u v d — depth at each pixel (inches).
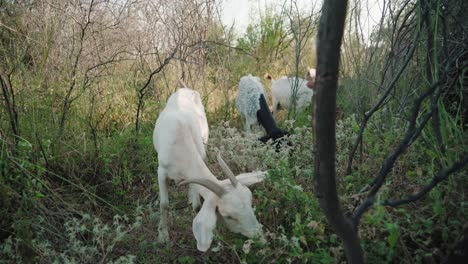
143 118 221.1
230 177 125.2
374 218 98.3
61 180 177.5
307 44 322.7
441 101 122.7
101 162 184.9
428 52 123.2
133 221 161.9
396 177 136.9
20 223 135.0
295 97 239.3
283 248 121.9
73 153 185.9
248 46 331.9
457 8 146.6
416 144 146.9
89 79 214.5
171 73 248.5
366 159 154.6
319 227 121.9
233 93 270.8
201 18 234.1
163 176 145.5
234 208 123.3
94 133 186.2
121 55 236.8
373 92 182.7
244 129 239.0
